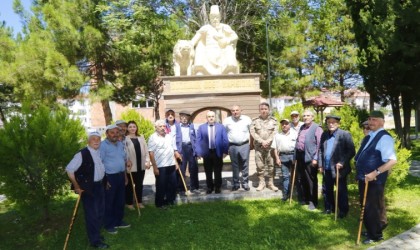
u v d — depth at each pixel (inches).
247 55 855.7
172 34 791.1
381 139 204.2
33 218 274.1
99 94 707.4
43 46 640.4
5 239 237.9
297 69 881.5
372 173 200.2
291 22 815.1
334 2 864.9
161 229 239.0
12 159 238.5
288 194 294.7
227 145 304.2
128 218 263.6
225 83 396.5
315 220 246.2
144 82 785.6
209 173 308.5
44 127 246.1
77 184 208.4
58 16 657.0
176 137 306.8
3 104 926.4
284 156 292.4
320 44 885.2
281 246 205.6
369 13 526.9
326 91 953.5
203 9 711.1
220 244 211.8
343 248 200.8
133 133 290.0
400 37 446.0
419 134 988.6
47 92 660.1
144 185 367.2
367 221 206.1
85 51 693.3
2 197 357.4
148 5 711.7
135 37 741.3
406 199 293.9
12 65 633.0
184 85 392.8
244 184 313.6
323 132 260.5
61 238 231.8
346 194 248.8
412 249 191.6
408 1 438.9
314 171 268.8
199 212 270.5
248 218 254.7
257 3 743.7
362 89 932.6
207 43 415.5
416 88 545.0
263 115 305.7
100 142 223.1
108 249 210.8
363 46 577.9
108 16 691.4
